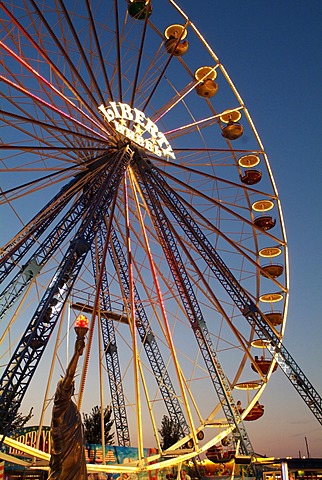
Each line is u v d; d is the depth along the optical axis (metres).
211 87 41.62
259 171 44.09
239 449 38.56
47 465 31.28
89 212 31.88
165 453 38.06
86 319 18.91
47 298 27.81
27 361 25.97
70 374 18.61
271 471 38.31
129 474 39.69
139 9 38.88
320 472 35.12
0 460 32.25
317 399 38.72
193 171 39.00
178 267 38.00
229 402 38.59
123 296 42.16
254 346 40.81
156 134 38.91
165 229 37.59
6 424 24.59
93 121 35.84
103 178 35.25
